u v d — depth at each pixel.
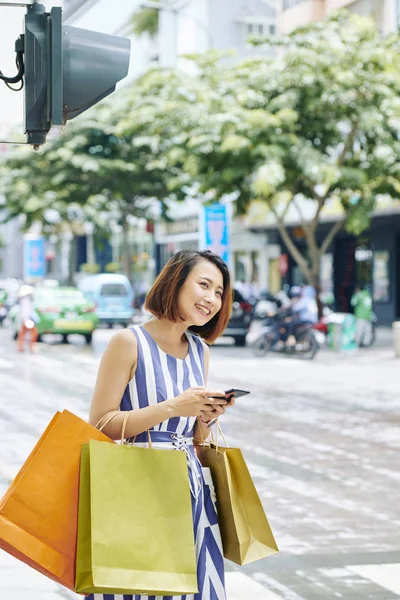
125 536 3.02
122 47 4.47
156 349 3.40
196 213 47.16
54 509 3.04
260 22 45.72
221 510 3.40
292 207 37.47
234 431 11.87
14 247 76.31
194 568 3.06
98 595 3.24
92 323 27.94
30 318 25.23
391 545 6.75
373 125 23.56
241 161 24.23
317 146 25.25
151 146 36.69
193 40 46.38
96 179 39.44
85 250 65.62
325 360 22.69
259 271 45.81
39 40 4.40
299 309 23.58
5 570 6.04
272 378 18.52
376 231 37.25
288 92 24.22
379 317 37.28
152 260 56.31
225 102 24.98
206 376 3.62
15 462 9.36
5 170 41.06
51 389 16.25
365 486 8.70
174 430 3.34
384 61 23.55
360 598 5.56
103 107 38.12
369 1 32.03
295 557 6.43
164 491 3.09
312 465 9.66
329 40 23.97
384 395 15.77
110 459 3.05
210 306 3.45
